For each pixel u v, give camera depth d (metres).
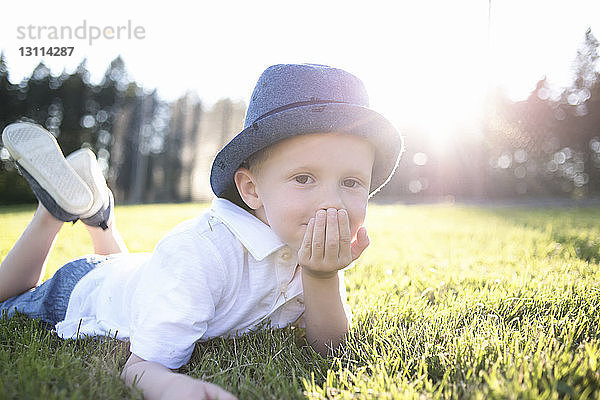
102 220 2.54
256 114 1.75
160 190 32.50
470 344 1.60
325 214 1.56
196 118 33.59
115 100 32.28
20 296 2.33
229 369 1.60
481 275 3.01
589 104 28.17
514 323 1.99
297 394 1.35
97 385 1.35
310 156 1.59
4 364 1.50
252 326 1.89
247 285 1.78
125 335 1.81
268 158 1.66
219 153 1.74
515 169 26.14
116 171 32.22
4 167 23.20
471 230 7.12
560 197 26.39
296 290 1.88
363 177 1.67
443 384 1.35
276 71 1.75
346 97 1.72
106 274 2.08
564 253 4.21
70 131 31.42
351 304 2.43
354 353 1.70
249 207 1.82
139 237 6.22
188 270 1.63
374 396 1.27
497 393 1.18
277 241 1.75
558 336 1.72
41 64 30.81
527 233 6.05
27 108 30.72
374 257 4.20
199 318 1.63
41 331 1.97
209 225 1.73
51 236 2.40
